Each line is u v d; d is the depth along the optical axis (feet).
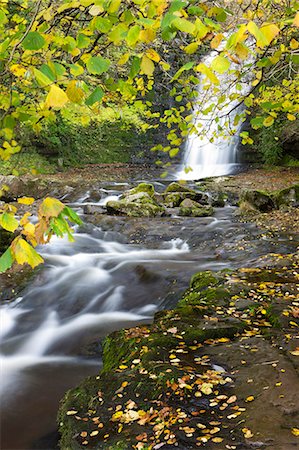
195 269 25.93
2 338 21.44
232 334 15.11
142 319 22.39
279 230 33.45
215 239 33.53
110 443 10.05
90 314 23.30
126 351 14.71
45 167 62.80
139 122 67.72
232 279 20.90
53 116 9.36
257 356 13.23
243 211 40.93
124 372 13.11
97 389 12.48
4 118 7.48
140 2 6.25
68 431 11.11
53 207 5.54
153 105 75.56
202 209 42.34
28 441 13.58
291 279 20.81
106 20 6.43
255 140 71.46
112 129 75.92
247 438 9.66
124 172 68.49
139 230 36.76
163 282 24.86
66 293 25.12
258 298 18.07
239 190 53.11
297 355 13.15
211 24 5.95
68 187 52.80
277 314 16.11
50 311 23.77
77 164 70.18
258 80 13.70
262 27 5.38
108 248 33.60
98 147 74.49
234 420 10.37
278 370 12.25
